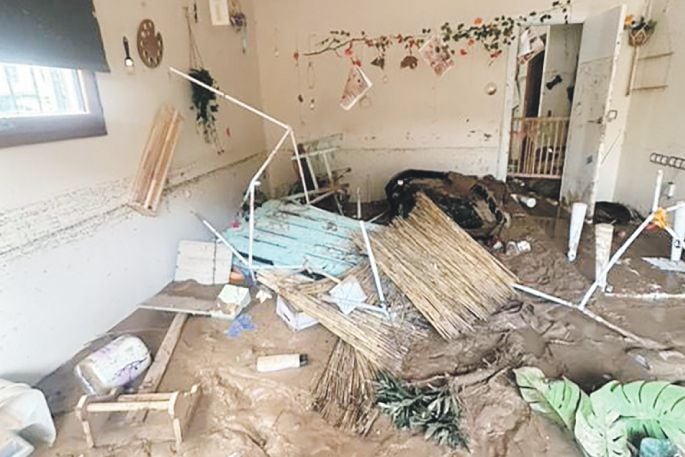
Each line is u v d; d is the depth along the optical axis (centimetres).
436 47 480
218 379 220
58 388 214
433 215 317
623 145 469
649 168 420
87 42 236
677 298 283
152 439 184
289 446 179
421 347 240
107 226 262
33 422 175
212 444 181
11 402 169
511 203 488
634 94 446
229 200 438
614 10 383
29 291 211
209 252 324
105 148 260
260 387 212
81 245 242
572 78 639
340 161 540
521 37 463
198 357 237
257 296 302
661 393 173
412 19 475
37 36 201
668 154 389
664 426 166
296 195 416
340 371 220
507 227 414
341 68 506
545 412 186
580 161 453
